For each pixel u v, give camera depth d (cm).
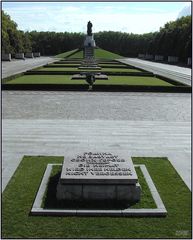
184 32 9081
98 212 970
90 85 3681
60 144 1639
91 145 1625
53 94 3238
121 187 1036
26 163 1367
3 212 979
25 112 2394
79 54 9931
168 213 988
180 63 8894
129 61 9456
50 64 6525
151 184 1144
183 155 1510
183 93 3428
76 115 2305
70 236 873
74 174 1051
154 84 3822
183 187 1161
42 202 1025
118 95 3228
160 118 2256
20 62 8306
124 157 1154
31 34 13912
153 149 1586
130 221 946
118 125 2039
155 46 11669
